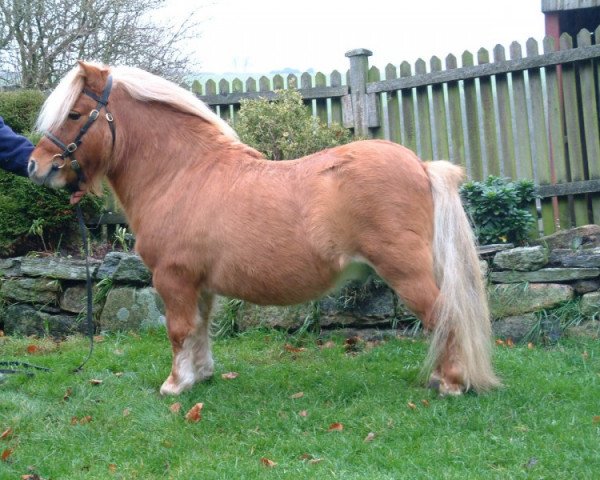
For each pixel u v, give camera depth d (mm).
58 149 4371
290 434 3922
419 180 4023
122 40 9383
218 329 6098
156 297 6215
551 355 5055
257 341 5836
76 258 6691
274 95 7754
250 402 4387
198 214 4266
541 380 4449
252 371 5023
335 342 5773
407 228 3957
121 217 7285
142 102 4520
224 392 4562
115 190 4629
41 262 6473
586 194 6738
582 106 6770
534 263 5578
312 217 4039
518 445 3578
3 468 3592
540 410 4000
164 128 4484
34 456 3746
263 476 3414
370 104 7469
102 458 3729
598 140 6684
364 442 3734
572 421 3838
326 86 7605
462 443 3645
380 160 4008
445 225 4004
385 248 3963
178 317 4418
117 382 4789
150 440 3898
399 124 7438
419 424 3877
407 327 5824
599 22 9594
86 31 9062
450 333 4027
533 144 6922
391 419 3961
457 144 7164
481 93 7043
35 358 5398
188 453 3734
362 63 7477
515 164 6961
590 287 5504
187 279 4355
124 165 4520
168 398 4445
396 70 7410
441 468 3410
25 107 7176
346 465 3498
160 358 5359
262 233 4121
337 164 4051
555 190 6715
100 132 4438
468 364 4059
